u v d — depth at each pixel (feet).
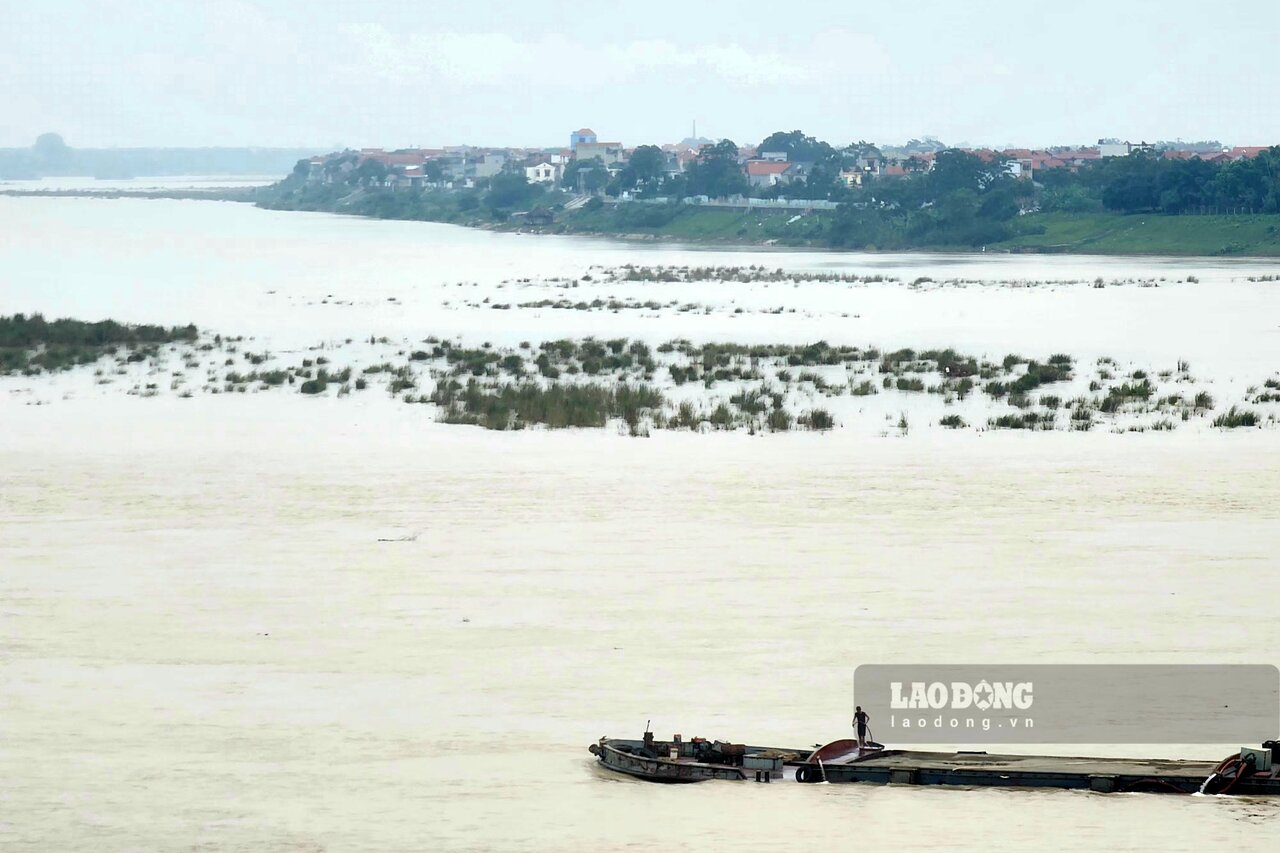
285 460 617.62
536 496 547.08
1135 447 635.66
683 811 275.80
